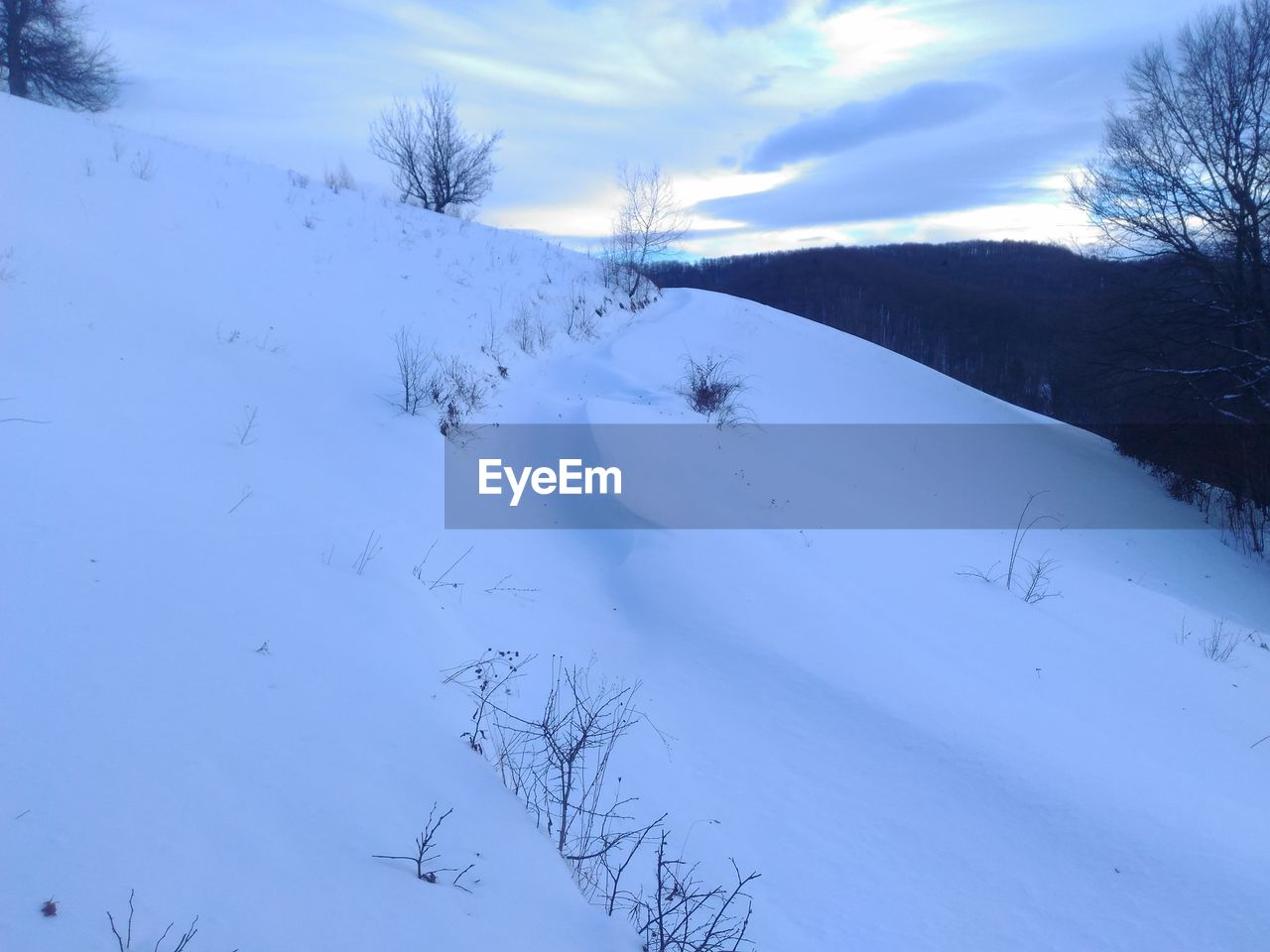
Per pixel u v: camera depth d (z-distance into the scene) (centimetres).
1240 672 771
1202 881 438
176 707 358
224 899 262
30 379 625
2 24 2206
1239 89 1795
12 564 410
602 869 405
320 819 326
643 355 1623
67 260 894
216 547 525
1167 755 580
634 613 714
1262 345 1775
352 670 458
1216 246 1853
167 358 792
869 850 461
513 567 758
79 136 1380
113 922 237
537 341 1602
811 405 1703
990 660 692
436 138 2792
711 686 608
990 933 408
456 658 539
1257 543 1537
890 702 588
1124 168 1978
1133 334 1991
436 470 923
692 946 358
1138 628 856
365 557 612
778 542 892
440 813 369
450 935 286
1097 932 409
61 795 281
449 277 1695
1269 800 540
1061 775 519
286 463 724
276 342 1013
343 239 1580
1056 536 1342
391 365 1153
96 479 536
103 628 392
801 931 398
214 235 1254
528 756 472
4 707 314
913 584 864
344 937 265
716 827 468
